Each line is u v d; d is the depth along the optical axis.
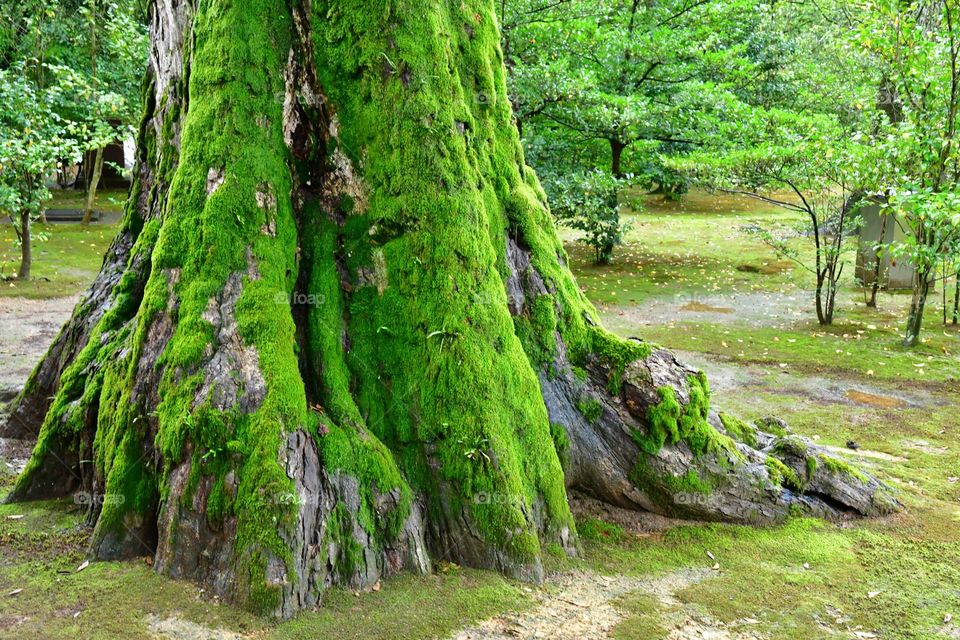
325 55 4.59
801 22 28.39
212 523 3.86
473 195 4.71
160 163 5.38
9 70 14.80
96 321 5.84
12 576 3.93
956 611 4.25
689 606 4.20
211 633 3.47
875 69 15.64
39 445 4.92
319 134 4.69
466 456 4.33
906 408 8.45
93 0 17.91
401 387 4.49
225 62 4.40
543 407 4.84
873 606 4.29
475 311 4.57
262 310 4.16
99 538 4.15
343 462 4.07
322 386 4.37
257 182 4.36
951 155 10.12
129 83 18.00
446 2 5.03
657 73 16.39
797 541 5.09
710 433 5.29
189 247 4.32
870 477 5.84
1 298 12.20
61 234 18.14
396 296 4.57
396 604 3.82
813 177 11.58
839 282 15.40
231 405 3.94
